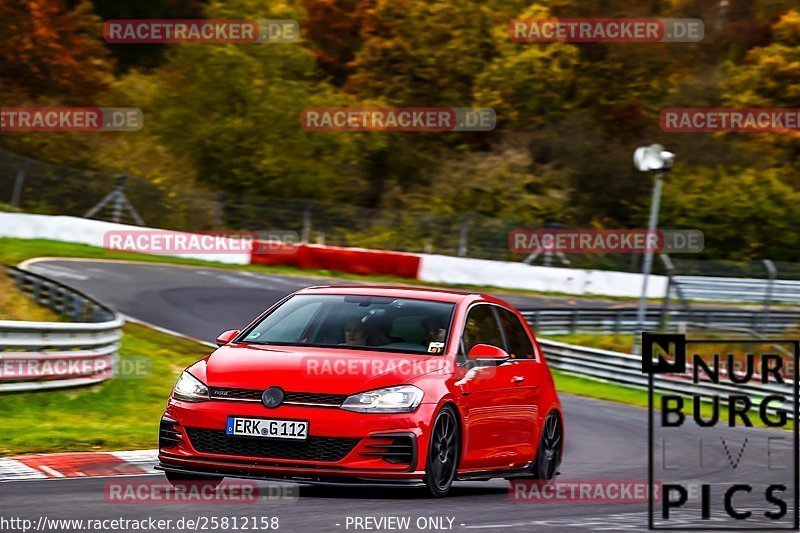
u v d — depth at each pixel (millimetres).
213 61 172250
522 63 190500
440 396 25375
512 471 29609
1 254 100688
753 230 175750
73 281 90625
